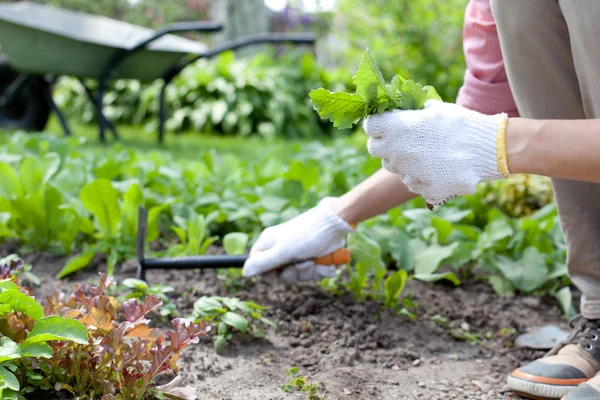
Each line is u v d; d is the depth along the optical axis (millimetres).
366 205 1786
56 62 4980
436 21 5957
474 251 2375
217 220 2615
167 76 5551
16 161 2873
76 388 1352
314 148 3836
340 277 2223
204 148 5578
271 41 5320
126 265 2227
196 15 13117
